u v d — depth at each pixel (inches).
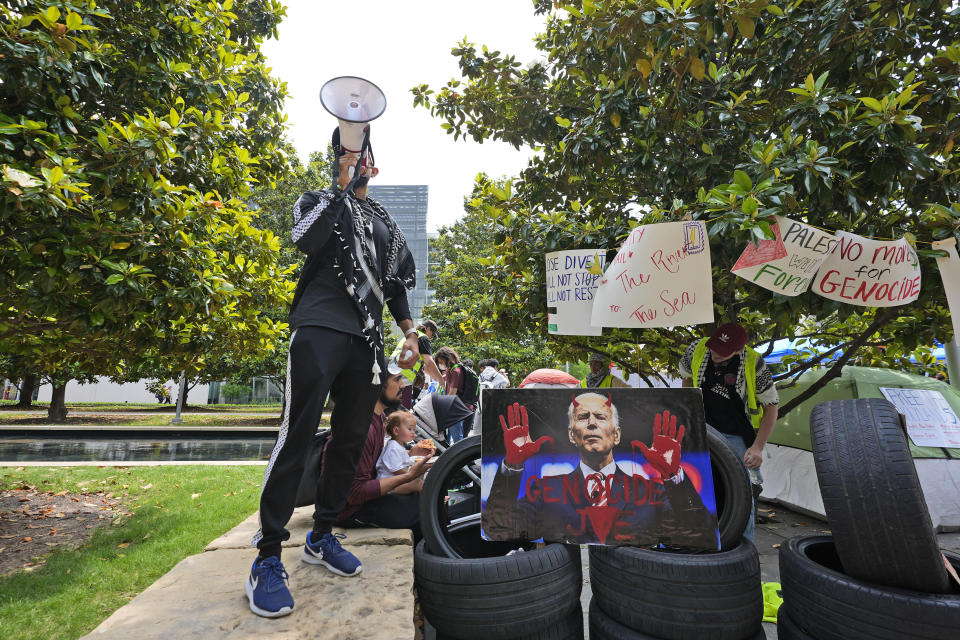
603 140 146.7
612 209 172.2
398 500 107.7
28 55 121.1
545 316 161.8
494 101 189.6
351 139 73.8
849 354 155.6
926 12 135.2
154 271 134.5
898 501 62.3
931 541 60.9
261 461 317.1
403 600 68.7
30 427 571.5
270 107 235.8
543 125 178.5
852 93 126.5
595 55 155.3
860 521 64.5
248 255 179.9
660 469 76.9
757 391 121.7
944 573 61.9
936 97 115.5
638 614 72.4
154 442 523.2
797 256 99.4
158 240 135.2
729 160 135.7
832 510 67.1
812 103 109.1
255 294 182.1
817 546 82.4
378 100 73.2
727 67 149.6
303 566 81.0
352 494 100.7
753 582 72.3
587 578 138.9
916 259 102.7
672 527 75.1
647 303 109.7
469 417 184.5
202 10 181.2
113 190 130.8
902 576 63.0
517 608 70.5
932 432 193.5
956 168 116.7
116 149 126.2
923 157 99.1
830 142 110.0
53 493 216.7
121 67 160.9
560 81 187.0
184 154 150.5
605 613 78.2
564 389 80.4
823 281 106.9
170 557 143.6
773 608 110.5
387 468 113.8
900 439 65.4
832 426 70.6
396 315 86.4
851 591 65.1
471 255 777.6
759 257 101.6
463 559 74.2
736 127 130.4
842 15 118.7
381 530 102.9
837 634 66.1
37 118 127.3
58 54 124.0
